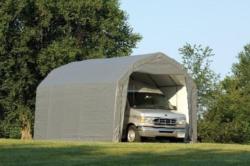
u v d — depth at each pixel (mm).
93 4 51375
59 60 48594
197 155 15734
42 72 48688
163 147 18953
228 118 36219
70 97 29828
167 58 29094
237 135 34781
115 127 26953
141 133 27188
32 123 51188
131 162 13594
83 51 51188
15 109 50906
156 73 28859
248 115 35562
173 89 30906
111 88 27281
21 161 13719
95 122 27938
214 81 42031
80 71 30562
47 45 50406
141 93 29109
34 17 49656
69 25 51344
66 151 16375
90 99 28406
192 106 30016
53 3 49375
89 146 18812
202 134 35531
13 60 48875
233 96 36469
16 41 48812
